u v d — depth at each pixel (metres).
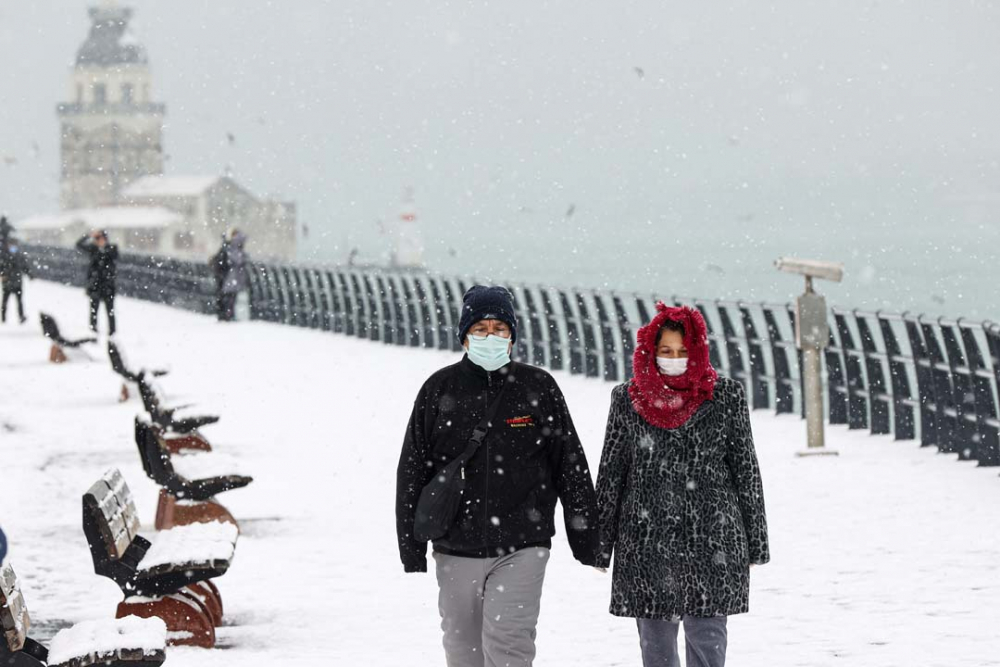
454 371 9.12
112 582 15.06
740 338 32.44
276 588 14.61
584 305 39.50
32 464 23.78
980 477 20.44
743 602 8.92
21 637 8.94
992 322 21.34
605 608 13.27
